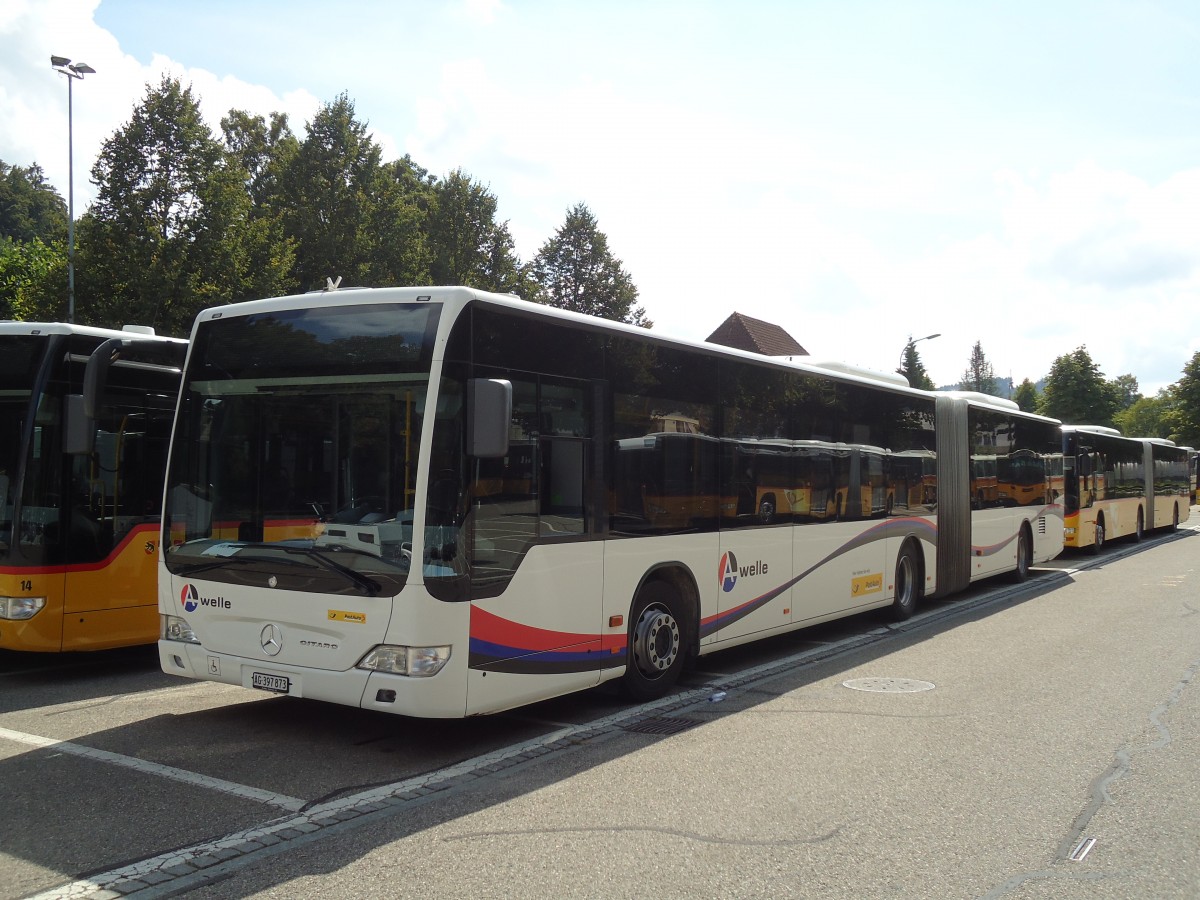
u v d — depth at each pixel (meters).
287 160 35.03
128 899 4.17
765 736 7.01
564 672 6.91
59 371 8.57
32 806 5.35
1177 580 17.86
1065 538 22.75
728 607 8.93
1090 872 4.54
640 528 7.75
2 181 81.12
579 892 4.27
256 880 4.38
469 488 6.15
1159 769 6.20
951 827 5.14
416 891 4.27
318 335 6.52
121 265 27.89
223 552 6.65
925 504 13.34
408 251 35.75
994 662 9.90
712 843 4.89
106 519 8.90
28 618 8.33
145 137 28.41
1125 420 113.75
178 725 7.16
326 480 6.32
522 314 6.66
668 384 8.16
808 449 10.41
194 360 7.07
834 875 4.49
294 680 6.26
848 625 12.53
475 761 6.32
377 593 5.96
